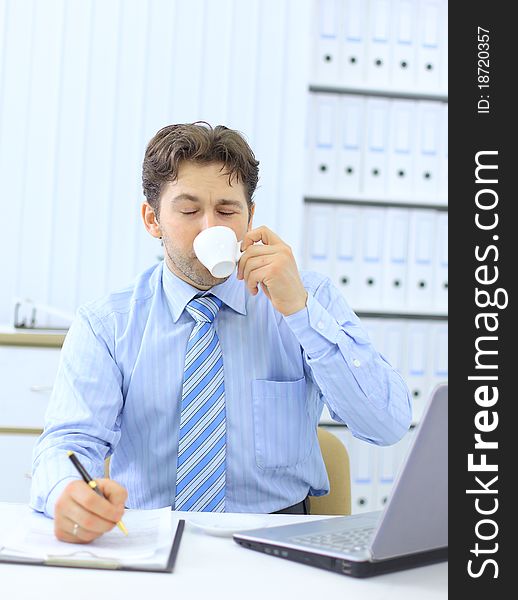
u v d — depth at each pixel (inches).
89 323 54.4
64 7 107.0
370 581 33.4
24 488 92.4
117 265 109.0
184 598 30.3
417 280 110.7
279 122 111.3
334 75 109.4
